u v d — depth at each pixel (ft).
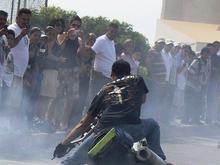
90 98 42.86
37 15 62.64
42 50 38.29
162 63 49.70
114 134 21.54
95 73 42.55
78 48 40.65
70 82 40.40
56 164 32.27
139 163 21.29
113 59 43.01
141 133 22.48
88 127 22.98
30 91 37.70
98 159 21.67
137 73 47.11
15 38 35.37
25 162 32.04
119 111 22.45
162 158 22.61
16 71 36.17
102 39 42.50
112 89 22.76
